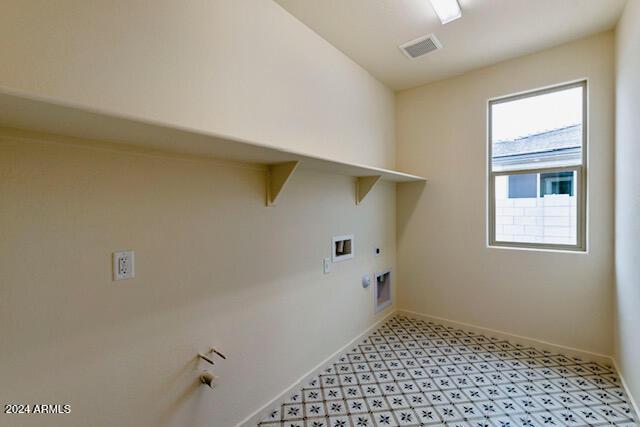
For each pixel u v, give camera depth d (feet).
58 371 3.46
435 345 8.78
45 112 2.59
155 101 4.28
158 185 4.37
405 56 8.50
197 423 4.84
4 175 3.11
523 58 8.56
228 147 4.22
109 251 3.87
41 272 3.34
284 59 6.44
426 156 10.43
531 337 8.61
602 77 7.44
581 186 7.98
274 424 5.68
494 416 5.76
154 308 4.32
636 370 5.69
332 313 7.93
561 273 8.15
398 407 6.06
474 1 6.24
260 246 5.94
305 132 6.98
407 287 10.95
